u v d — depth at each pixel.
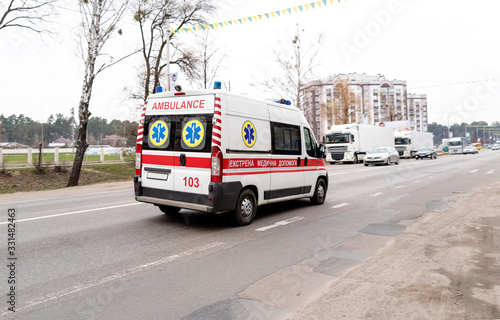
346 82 44.53
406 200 9.97
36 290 3.67
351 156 32.03
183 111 6.55
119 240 5.63
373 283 3.87
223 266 4.48
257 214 7.98
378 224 6.94
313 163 8.94
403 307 3.28
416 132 43.75
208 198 6.06
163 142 6.77
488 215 7.50
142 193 7.07
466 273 4.14
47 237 5.76
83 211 8.14
